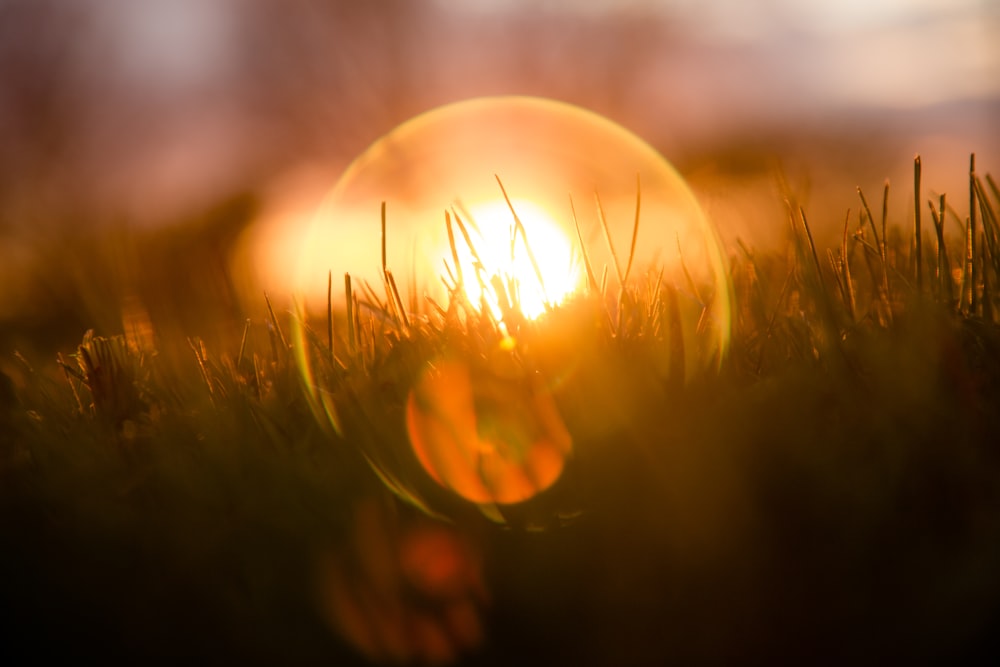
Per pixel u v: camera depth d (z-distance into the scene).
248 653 0.34
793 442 0.35
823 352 0.37
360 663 0.34
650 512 0.35
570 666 0.34
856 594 0.34
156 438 0.38
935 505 0.34
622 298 0.39
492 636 0.34
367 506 0.35
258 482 0.36
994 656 0.33
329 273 0.39
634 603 0.34
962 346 0.37
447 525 0.36
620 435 0.36
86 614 0.35
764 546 0.34
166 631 0.35
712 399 0.37
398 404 0.38
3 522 0.36
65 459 0.38
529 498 0.36
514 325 0.38
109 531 0.36
